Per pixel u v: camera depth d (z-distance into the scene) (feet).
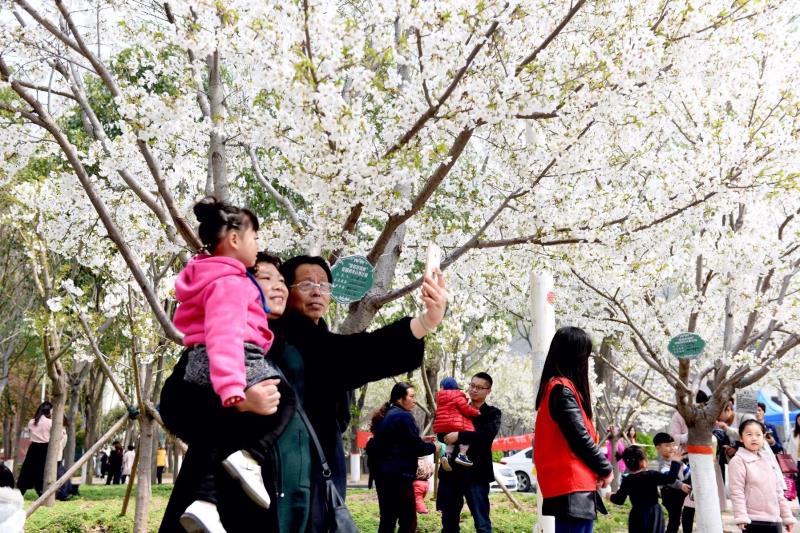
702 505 27.17
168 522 7.55
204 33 15.96
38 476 42.42
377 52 16.25
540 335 26.11
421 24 15.52
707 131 22.70
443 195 26.99
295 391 8.41
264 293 8.92
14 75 21.49
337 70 15.83
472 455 24.17
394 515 24.22
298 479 7.89
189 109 18.16
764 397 75.82
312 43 15.15
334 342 9.11
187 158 25.25
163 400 8.04
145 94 17.75
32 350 84.17
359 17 22.44
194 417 7.73
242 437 7.60
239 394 7.04
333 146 16.02
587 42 19.12
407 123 17.04
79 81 22.35
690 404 27.55
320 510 8.00
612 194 22.74
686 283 32.45
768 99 24.81
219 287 7.67
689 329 28.60
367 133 15.70
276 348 8.75
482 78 16.98
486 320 47.44
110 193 24.77
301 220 22.85
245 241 8.53
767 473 20.99
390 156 16.05
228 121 19.60
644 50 16.07
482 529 23.73
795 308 26.08
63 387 39.06
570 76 17.39
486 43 16.48
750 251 25.72
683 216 21.85
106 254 30.35
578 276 25.93
